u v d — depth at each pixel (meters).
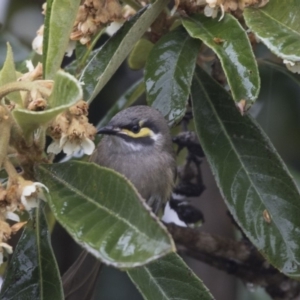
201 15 6.85
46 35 5.86
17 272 6.35
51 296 6.26
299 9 6.52
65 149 5.81
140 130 8.98
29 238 6.48
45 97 5.43
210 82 7.46
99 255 4.77
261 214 6.99
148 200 9.20
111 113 9.12
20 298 6.27
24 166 5.98
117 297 10.43
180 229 8.65
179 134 9.05
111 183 5.25
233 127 7.28
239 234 10.22
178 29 7.05
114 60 6.29
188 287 6.49
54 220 8.42
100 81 6.25
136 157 9.06
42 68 5.98
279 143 9.45
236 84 6.16
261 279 8.89
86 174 5.51
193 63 6.82
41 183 5.71
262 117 9.41
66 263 10.48
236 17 6.91
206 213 10.81
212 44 6.37
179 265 6.51
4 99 5.88
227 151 7.20
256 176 7.11
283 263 6.86
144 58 8.28
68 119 5.75
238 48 6.30
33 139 5.96
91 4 6.61
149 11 6.47
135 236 4.79
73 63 8.15
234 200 7.04
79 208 5.34
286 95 9.33
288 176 7.06
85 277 7.71
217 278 10.76
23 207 5.54
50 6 5.84
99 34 7.62
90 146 5.82
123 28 6.86
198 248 8.70
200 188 9.20
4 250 5.41
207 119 7.34
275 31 6.40
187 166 9.22
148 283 6.48
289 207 7.00
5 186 6.07
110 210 5.15
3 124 5.56
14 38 9.59
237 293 10.72
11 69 5.68
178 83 6.78
